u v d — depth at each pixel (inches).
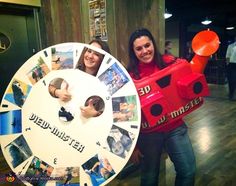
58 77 36.1
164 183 81.1
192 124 144.4
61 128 35.8
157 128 46.4
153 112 42.9
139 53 47.8
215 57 290.8
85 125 35.7
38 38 111.3
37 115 36.0
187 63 46.5
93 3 78.5
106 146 35.4
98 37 78.8
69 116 35.8
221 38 324.8
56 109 35.9
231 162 95.2
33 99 36.2
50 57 36.3
